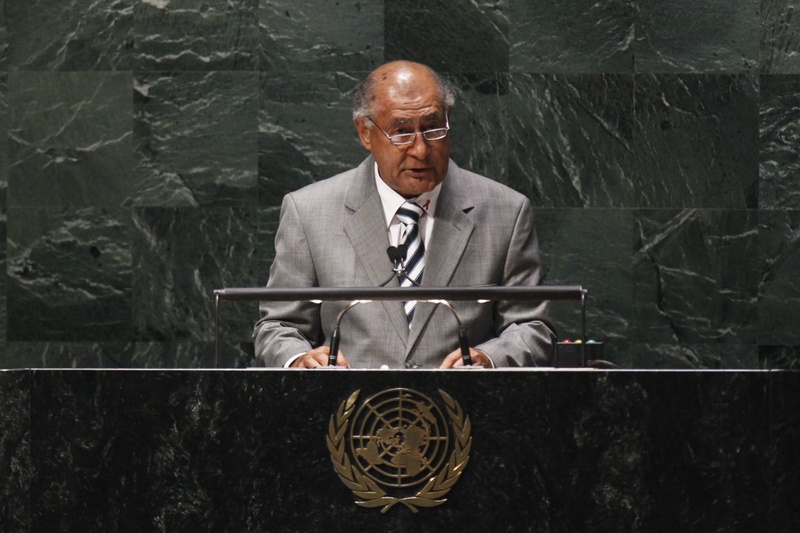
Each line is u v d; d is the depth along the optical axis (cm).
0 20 2075
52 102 2078
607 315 2073
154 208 2081
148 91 2080
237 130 2080
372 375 911
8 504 924
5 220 2078
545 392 900
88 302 2080
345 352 1340
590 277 2078
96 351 2073
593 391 896
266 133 2080
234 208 2080
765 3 2077
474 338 1346
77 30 2080
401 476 904
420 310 1328
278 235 1415
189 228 2081
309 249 1383
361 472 907
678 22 2080
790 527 880
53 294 2078
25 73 2075
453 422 905
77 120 2080
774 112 2073
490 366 1170
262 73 2077
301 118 2078
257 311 2078
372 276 1348
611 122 2080
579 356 1271
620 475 892
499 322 1377
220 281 2077
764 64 2077
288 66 2077
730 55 2078
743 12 2078
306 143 2078
